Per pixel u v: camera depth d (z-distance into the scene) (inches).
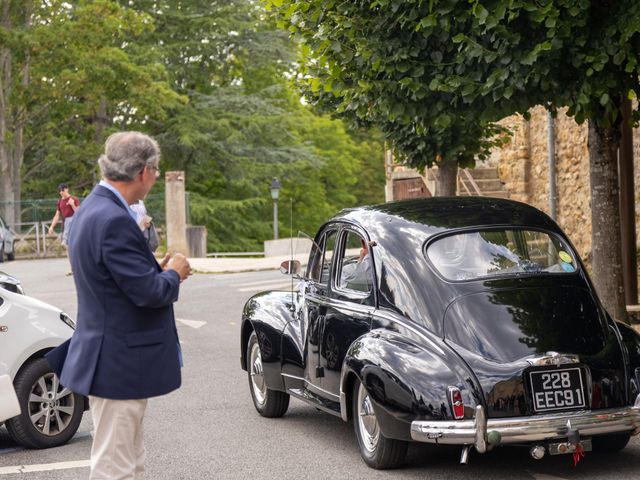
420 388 248.1
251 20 2023.9
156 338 194.4
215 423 350.0
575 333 259.8
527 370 249.1
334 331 297.7
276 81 2250.2
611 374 255.8
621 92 374.0
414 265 274.7
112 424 193.0
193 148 1943.9
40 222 1514.5
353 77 409.4
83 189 1971.0
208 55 2007.9
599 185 409.4
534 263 277.4
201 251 1304.1
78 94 1653.5
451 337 257.1
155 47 1952.5
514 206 299.0
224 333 596.7
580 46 356.8
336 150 2469.2
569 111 372.5
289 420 352.8
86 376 191.0
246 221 2071.9
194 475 278.1
